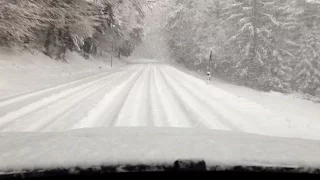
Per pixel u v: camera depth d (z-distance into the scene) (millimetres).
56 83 10391
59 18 15703
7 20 11008
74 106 6129
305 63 26422
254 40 25625
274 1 26156
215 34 30922
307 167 1146
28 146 1234
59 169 1044
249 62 26062
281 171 1139
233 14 26938
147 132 1855
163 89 9945
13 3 10820
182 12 38719
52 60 16984
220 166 1118
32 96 7160
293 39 28500
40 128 4293
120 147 1240
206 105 7012
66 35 19250
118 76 15500
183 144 1335
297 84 27219
